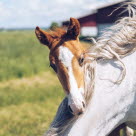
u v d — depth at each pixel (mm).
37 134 6766
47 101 9789
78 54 3125
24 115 8383
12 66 16297
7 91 11227
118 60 3117
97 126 3037
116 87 3053
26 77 14008
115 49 3174
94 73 3041
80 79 3039
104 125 3064
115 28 3320
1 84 12789
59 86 11617
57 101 9719
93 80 3016
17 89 11539
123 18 3359
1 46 33625
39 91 10938
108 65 3133
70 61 3080
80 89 2994
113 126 3115
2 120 8023
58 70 3105
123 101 3082
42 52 25141
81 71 3086
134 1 3576
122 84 3068
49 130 3055
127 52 3172
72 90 2961
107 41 3205
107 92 3027
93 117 3002
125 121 3227
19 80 13398
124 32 3207
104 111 3020
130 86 3080
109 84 3049
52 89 11102
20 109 9055
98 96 3016
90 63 3105
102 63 3156
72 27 3279
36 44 36938
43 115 8289
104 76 3074
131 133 4008
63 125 3014
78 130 2986
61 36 3342
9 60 19484
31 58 20047
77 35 3297
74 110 2902
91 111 2996
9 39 48094
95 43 3244
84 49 3248
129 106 3115
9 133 7016
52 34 3393
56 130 3012
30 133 6828
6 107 9406
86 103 2998
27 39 47906
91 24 36344
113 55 3127
